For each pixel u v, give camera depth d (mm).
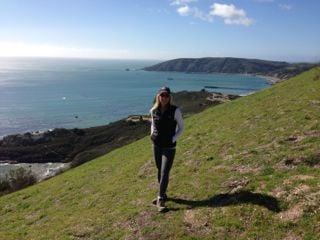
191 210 13492
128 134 98000
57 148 96625
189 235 12016
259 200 12797
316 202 11789
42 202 22500
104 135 103000
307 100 26016
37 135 105938
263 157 16500
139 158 25812
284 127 20531
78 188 23344
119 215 14938
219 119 30750
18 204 23828
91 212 16797
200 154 20438
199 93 177625
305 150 16078
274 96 33531
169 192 15672
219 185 14930
